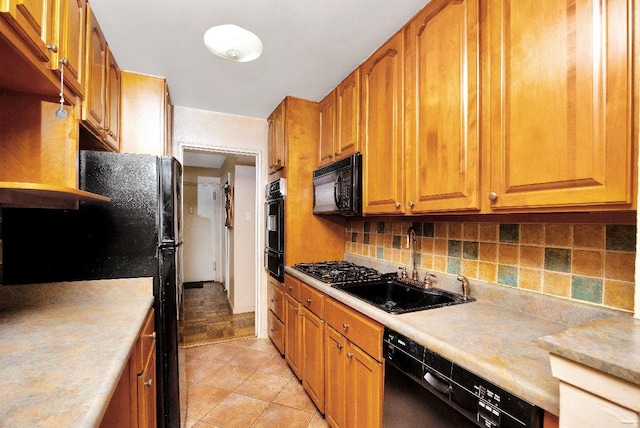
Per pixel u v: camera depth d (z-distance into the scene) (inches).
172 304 63.3
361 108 76.5
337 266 94.2
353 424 58.9
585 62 32.7
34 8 34.1
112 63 72.2
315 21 61.4
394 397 47.0
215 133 116.1
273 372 96.5
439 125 52.1
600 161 31.5
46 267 56.3
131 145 82.7
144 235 61.5
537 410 27.8
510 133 40.7
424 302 66.7
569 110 34.1
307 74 84.4
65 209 55.4
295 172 101.3
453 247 64.6
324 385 72.7
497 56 42.5
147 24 62.5
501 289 53.8
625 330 26.4
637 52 29.1
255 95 100.1
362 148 75.6
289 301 96.4
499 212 43.0
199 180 229.3
